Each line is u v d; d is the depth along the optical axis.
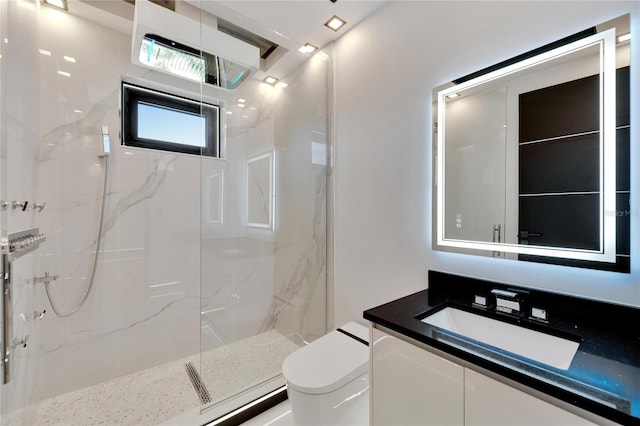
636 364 0.75
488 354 0.80
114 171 1.87
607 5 0.98
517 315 1.09
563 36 1.07
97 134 1.81
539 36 1.13
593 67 1.01
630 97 0.94
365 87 1.86
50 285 1.67
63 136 1.70
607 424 0.60
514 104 1.20
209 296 2.15
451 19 1.40
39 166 1.59
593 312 0.99
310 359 1.41
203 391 1.77
